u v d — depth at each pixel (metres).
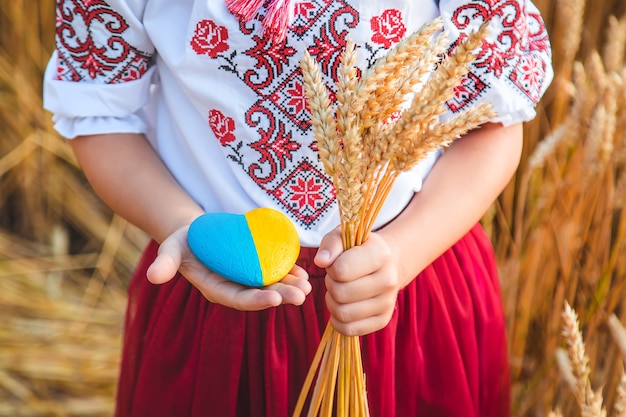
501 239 1.47
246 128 0.84
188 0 0.83
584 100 1.22
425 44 0.61
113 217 2.26
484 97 0.86
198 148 0.88
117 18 0.85
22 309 2.04
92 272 2.21
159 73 0.91
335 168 0.64
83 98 0.88
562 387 1.40
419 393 0.98
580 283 1.38
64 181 2.29
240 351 0.91
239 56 0.82
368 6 0.80
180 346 0.94
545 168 1.57
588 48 1.77
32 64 2.20
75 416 1.78
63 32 0.87
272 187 0.87
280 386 0.90
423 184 0.90
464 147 0.91
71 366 1.88
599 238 1.35
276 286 0.73
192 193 0.92
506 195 1.50
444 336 0.96
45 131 2.23
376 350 0.91
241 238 0.74
